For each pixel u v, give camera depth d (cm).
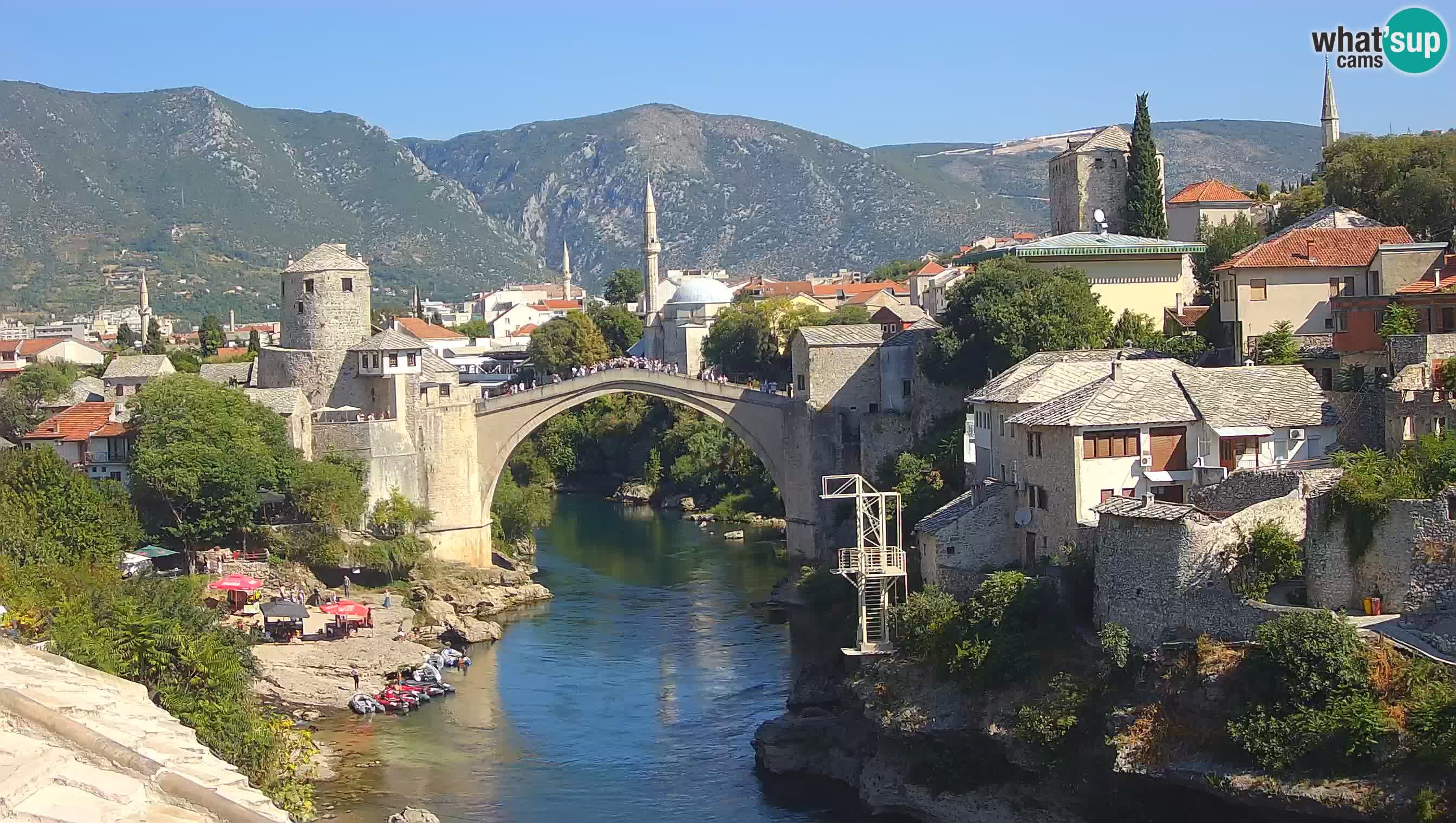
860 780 8738
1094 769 7656
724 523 19500
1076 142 17700
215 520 13575
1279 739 6812
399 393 15112
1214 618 7444
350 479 14288
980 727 8181
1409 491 7250
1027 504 9681
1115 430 9156
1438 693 6569
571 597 14838
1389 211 13562
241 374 17450
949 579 9594
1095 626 8131
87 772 2931
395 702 10962
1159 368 9675
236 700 8325
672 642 12775
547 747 9988
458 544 15475
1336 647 6825
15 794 2759
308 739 9431
